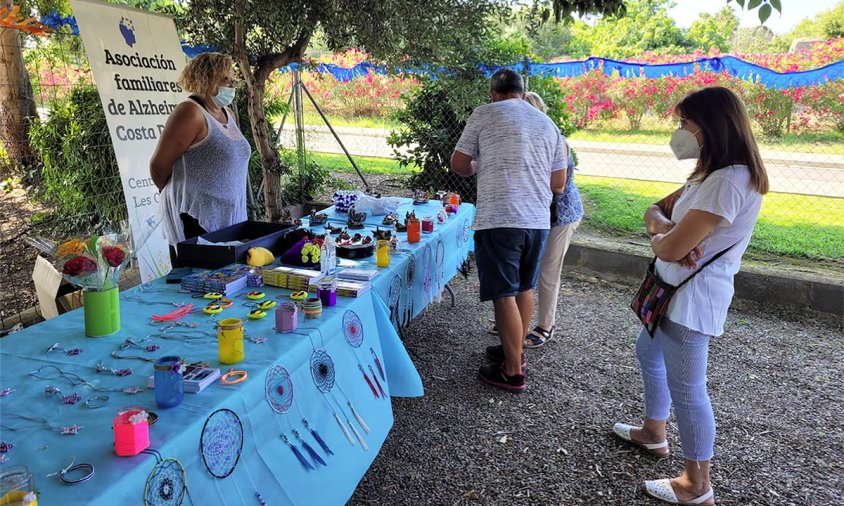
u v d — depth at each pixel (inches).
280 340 72.2
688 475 90.9
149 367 64.7
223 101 111.3
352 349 84.4
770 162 263.7
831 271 191.5
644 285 90.8
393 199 159.5
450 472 100.8
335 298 86.7
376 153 344.8
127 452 48.4
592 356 148.5
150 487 47.8
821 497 95.2
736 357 149.8
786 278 177.6
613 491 95.9
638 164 303.6
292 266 101.3
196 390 58.2
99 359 66.7
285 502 62.1
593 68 212.7
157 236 162.6
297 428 67.9
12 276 194.2
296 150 275.7
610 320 172.9
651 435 104.0
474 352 149.9
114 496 44.5
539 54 240.1
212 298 87.0
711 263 81.4
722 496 95.5
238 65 187.2
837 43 247.1
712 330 82.8
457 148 126.2
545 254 149.6
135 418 48.7
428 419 117.8
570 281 207.3
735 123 75.5
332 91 325.1
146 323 77.4
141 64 158.2
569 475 100.2
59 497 43.2
